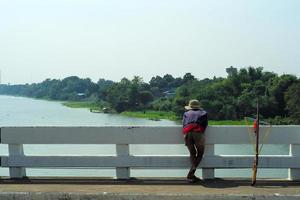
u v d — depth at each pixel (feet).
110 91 475.31
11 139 32.32
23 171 32.65
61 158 32.01
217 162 31.27
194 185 29.71
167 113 383.86
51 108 521.24
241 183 30.25
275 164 31.04
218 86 317.42
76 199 27.02
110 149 83.87
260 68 329.93
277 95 273.75
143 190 28.12
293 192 27.17
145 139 31.63
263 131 31.30
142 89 470.80
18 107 540.93
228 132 31.30
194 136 30.09
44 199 27.20
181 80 547.90
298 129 31.04
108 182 30.83
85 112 441.27
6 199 27.35
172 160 31.45
